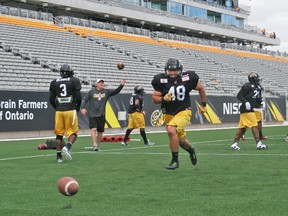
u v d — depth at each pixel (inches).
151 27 1914.4
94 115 519.2
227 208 207.0
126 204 219.8
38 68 989.8
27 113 802.8
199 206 212.2
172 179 294.0
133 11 1721.2
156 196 238.1
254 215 193.3
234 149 506.3
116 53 1343.5
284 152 467.2
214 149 513.3
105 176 311.4
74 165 376.8
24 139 754.2
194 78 325.4
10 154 484.4
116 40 1460.4
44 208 213.6
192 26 1991.9
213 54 1801.2
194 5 2145.7
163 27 1931.6
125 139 599.2
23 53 1034.7
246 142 612.7
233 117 1242.6
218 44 1990.7
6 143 658.8
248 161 387.2
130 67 1275.8
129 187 266.2
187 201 224.1
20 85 884.6
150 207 212.2
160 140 696.4
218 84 1444.4
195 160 346.9
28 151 521.7
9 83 866.8
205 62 1663.4
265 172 319.0
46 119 833.5
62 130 402.9
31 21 1293.1
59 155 403.2
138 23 1827.0
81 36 1362.0
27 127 801.6
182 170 335.3
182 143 339.6
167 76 324.5
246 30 2389.3
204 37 2187.5
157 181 286.7
